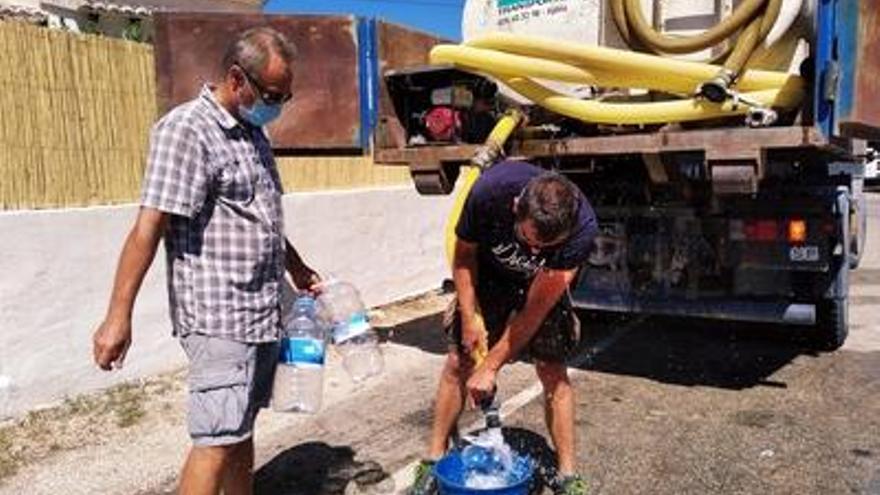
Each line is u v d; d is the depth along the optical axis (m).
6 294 4.83
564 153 5.54
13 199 5.04
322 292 3.80
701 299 5.91
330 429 4.93
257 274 3.18
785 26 5.09
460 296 3.75
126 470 4.33
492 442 3.60
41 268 5.00
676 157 5.51
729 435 4.74
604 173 6.14
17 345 4.89
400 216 8.39
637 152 5.28
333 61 6.14
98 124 5.57
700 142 5.02
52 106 5.27
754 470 4.26
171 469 4.35
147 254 3.00
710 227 5.81
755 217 5.71
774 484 4.10
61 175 5.33
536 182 3.18
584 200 3.45
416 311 8.09
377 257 8.05
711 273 5.86
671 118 5.13
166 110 5.88
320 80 6.15
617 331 7.11
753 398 5.37
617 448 4.57
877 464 4.31
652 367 6.08
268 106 3.13
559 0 5.84
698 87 5.06
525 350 3.87
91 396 5.29
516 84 5.53
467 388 3.67
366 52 6.15
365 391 5.65
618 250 6.07
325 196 7.25
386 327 7.43
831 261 5.75
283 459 4.48
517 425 4.90
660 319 7.43
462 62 5.45
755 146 4.85
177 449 4.60
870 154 7.49
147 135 5.93
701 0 5.39
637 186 6.01
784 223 5.64
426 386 5.75
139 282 3.02
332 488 4.12
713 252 5.81
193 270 3.10
